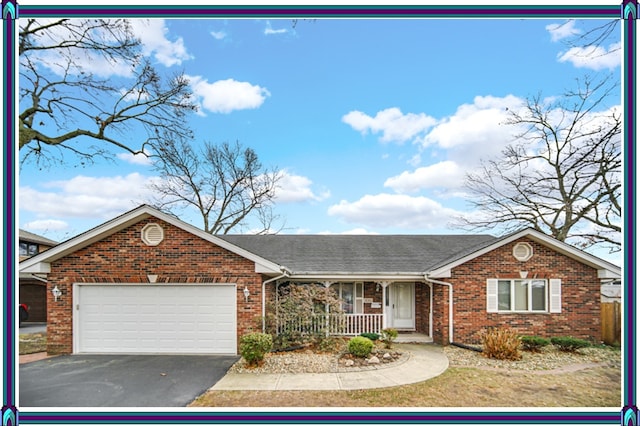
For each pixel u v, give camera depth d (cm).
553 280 1298
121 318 1157
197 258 1162
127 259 1159
